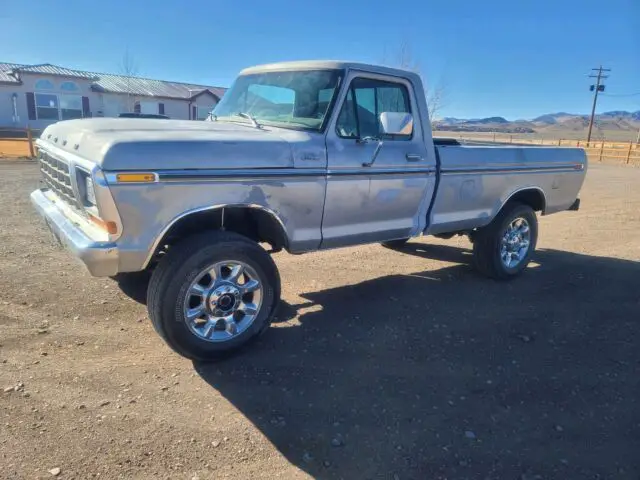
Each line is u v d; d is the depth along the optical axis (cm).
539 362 409
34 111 2827
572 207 688
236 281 379
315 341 424
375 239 477
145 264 344
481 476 278
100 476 262
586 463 293
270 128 437
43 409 313
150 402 328
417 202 496
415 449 297
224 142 364
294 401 338
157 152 333
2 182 1201
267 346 411
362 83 445
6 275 523
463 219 546
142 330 425
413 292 554
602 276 641
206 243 357
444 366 395
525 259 620
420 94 492
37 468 264
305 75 450
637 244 827
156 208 337
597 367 405
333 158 420
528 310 516
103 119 419
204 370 371
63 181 394
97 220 337
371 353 409
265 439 299
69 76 2862
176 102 3275
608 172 2353
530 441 310
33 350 381
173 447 288
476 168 537
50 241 660
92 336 410
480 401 349
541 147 618
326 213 428
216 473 271
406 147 477
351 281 581
